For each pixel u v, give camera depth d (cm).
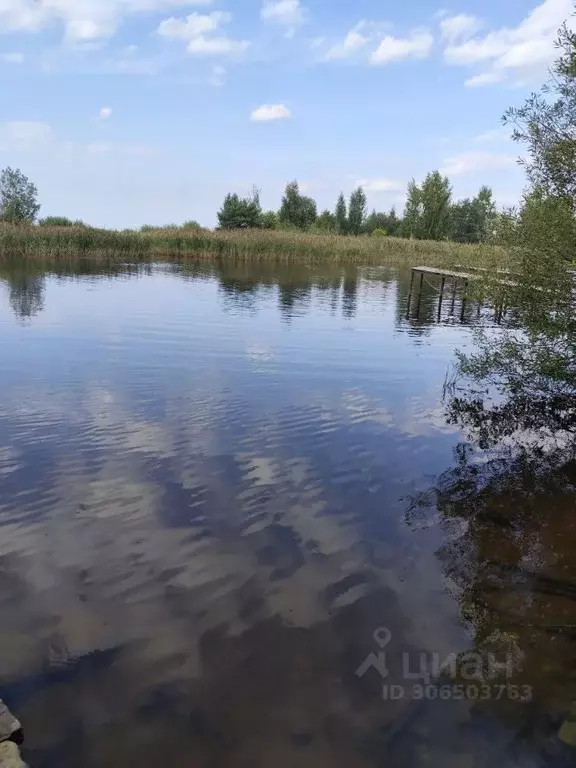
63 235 3622
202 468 629
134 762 290
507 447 734
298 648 369
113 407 820
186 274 2905
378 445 719
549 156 705
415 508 563
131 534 493
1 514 519
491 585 446
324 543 493
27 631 374
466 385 1009
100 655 356
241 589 425
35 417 768
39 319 1501
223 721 314
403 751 302
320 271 3409
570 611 420
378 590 432
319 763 293
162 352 1173
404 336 1448
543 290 749
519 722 323
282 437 730
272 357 1165
